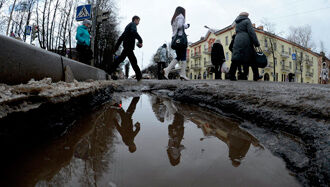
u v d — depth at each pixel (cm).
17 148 90
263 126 148
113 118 185
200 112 216
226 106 207
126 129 149
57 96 134
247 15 419
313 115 125
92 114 200
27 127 98
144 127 154
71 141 119
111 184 71
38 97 113
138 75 579
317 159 84
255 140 123
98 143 117
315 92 176
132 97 360
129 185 71
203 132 142
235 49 423
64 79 209
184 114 205
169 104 275
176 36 499
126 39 500
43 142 111
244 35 412
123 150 107
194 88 303
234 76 449
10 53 118
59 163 89
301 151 98
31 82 135
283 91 198
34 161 90
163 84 468
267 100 173
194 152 104
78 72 262
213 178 77
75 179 75
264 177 78
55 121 127
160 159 96
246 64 420
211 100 241
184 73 532
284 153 100
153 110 228
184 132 142
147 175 79
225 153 103
